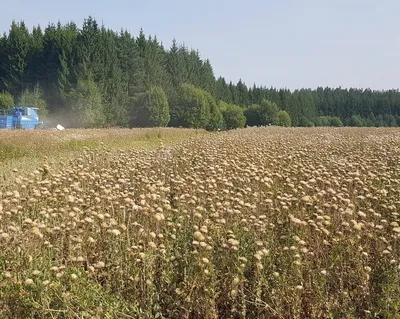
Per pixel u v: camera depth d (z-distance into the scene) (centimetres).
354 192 652
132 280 422
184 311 398
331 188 669
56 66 6475
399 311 380
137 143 2327
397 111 13162
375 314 380
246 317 405
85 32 6444
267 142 1595
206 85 9331
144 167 923
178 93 7306
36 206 601
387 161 1029
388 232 524
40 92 6303
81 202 598
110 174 857
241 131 3272
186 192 682
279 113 8912
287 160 1015
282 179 775
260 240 482
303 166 879
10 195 611
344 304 393
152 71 7581
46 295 381
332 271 443
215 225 512
